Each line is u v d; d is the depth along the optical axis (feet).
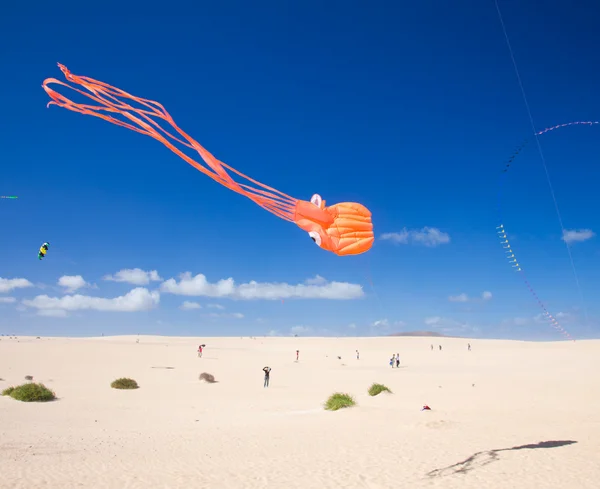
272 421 78.48
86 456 52.39
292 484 41.22
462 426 67.56
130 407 96.73
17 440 60.08
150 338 540.52
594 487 37.68
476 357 255.91
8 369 177.68
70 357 231.30
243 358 261.85
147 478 43.65
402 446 55.11
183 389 130.31
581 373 154.51
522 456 48.47
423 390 118.83
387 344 405.59
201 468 47.26
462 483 39.78
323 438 61.62
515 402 95.66
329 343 424.87
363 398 106.63
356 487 39.93
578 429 64.34
